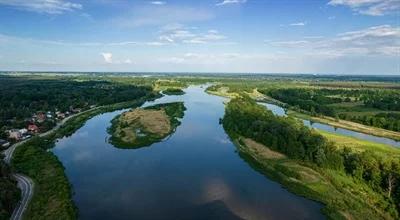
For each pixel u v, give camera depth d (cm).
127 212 6694
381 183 7856
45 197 7044
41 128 13425
